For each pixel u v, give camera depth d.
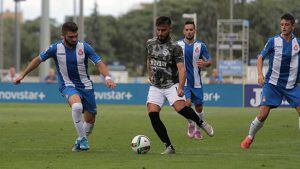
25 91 86.81
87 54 30.97
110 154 30.05
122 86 83.38
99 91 83.94
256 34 128.25
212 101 79.12
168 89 30.16
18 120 54.34
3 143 35.75
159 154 30.12
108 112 66.44
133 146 30.42
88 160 27.78
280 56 31.22
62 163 26.89
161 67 29.92
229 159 28.19
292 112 66.44
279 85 31.62
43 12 94.94
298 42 31.27
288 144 35.81
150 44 30.05
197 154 30.28
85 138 31.58
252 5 130.62
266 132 43.59
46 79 89.50
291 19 31.03
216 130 45.31
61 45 30.88
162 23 29.53
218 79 95.38
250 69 113.25
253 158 28.62
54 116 59.91
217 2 140.25
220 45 116.12
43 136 39.97
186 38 39.72
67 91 31.09
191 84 39.62
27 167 25.80
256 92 77.25
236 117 59.12
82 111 31.28
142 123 51.16
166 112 67.25
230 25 115.44
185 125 49.75
